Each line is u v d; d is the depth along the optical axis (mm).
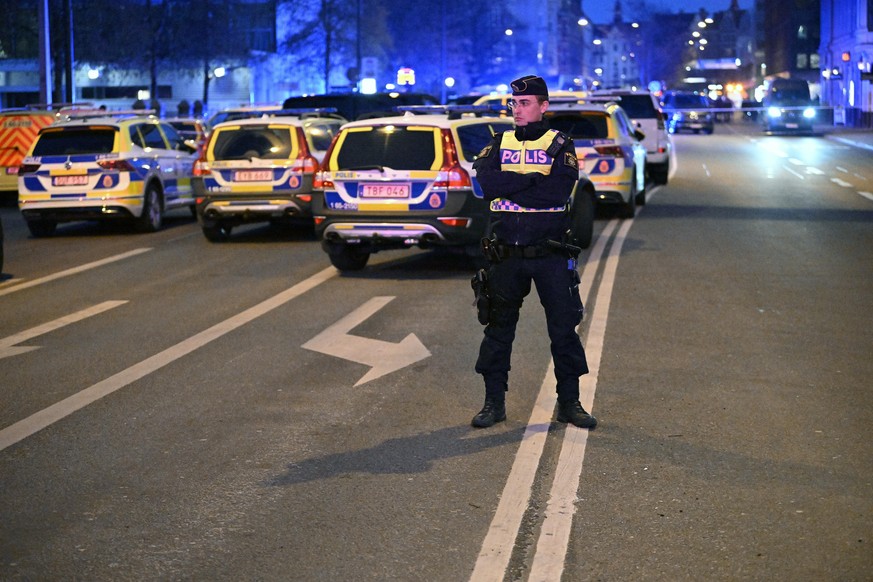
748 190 37750
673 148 67875
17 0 82625
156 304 17047
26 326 15445
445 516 7805
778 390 11258
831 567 6883
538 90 9570
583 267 19938
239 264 21625
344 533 7520
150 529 7648
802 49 158500
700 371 12062
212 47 88375
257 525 7691
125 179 27109
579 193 22078
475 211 19141
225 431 10008
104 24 82625
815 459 9031
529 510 7910
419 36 124125
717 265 20109
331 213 19266
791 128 92562
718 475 8625
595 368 12203
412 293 17625
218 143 24891
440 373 12117
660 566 6906
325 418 10398
